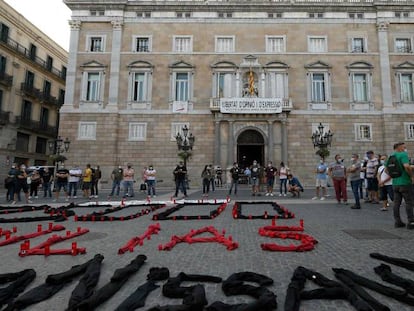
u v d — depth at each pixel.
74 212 10.80
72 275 4.09
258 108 29.09
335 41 30.55
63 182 16.50
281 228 7.40
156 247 5.87
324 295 3.49
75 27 31.03
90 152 29.27
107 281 4.07
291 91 29.98
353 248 5.68
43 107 40.81
